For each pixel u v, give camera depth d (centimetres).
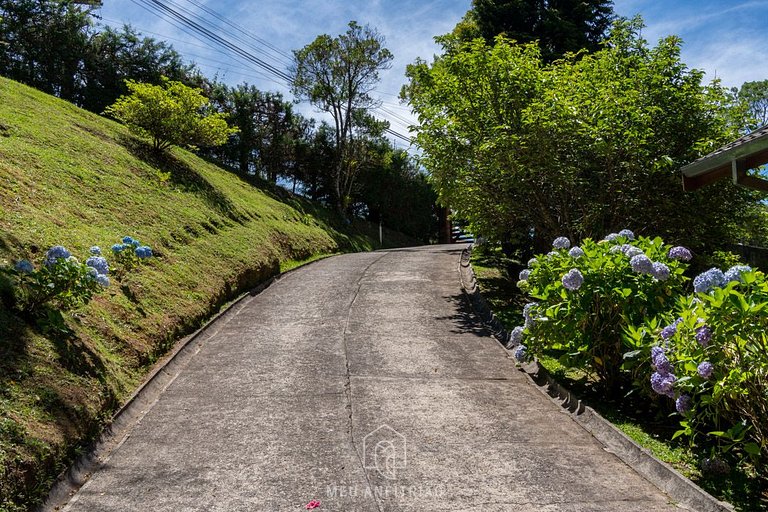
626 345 547
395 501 393
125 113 1466
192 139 1567
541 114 964
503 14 1852
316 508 382
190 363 715
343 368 703
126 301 722
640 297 574
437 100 1174
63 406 460
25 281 553
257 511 379
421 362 739
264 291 1193
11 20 1772
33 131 1116
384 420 546
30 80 1855
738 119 1063
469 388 650
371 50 2861
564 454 480
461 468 447
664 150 1002
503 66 1101
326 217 2747
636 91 963
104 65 2048
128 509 381
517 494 406
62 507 384
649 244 635
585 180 1066
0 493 350
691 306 476
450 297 1155
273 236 1623
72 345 541
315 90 2847
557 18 1773
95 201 963
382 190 3475
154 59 2231
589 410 565
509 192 1150
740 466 434
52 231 728
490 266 1598
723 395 409
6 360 459
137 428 520
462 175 1160
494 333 895
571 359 607
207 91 2486
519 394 638
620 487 420
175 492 405
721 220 1086
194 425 528
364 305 1066
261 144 2694
